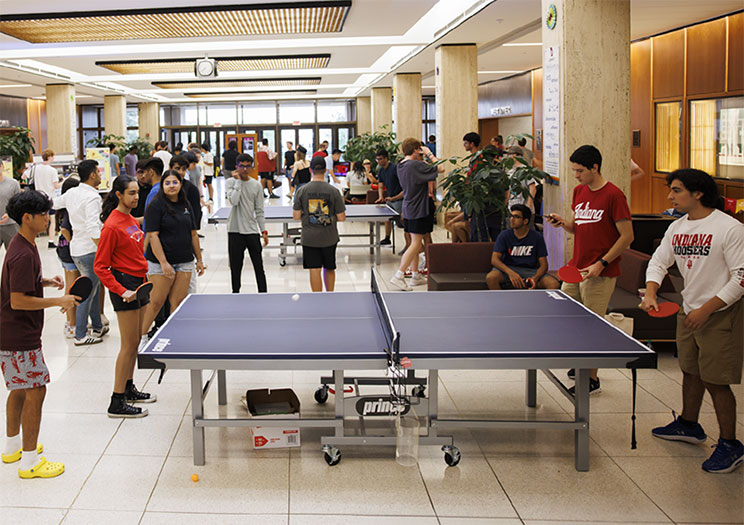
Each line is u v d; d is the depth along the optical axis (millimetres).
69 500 3441
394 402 3773
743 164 10000
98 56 14805
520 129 21750
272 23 10578
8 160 13469
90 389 5031
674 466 3781
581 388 3703
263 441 4008
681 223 3791
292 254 10898
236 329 3965
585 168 4582
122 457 3920
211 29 10898
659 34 12141
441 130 14273
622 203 4543
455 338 3740
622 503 3383
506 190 7938
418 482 3607
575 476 3672
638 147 13047
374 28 11867
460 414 4512
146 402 4742
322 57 15375
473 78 14117
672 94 11852
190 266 5664
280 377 5273
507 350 3490
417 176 8219
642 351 3453
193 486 3574
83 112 32656
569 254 6633
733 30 10172
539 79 18781
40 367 3668
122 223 4539
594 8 6441
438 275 7238
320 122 32219
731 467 3686
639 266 6117
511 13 10852
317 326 4031
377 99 24469
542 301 4699
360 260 10555
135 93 26141
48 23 9984
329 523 3211
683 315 3941
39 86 22531
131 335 4480
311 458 3898
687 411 4066
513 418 4438
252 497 3455
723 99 10453
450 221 10594
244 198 7305
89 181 6070
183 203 5566
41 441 4145
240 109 32156
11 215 3531
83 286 3627
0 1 8898
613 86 6527
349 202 15547
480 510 3322
